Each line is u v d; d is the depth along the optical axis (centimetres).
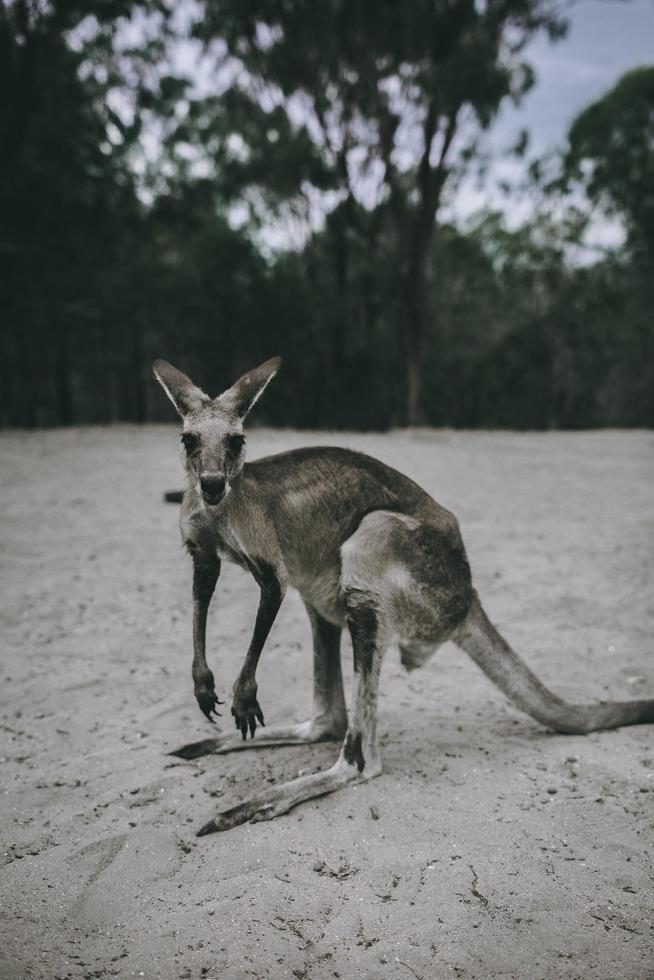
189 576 719
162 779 362
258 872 293
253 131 2683
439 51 2356
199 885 287
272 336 3078
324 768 372
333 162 2642
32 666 504
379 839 312
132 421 3816
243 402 321
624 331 3619
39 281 2555
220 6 2273
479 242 3534
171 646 545
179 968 247
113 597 654
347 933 262
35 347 2878
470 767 369
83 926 266
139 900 279
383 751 386
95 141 2561
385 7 2258
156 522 937
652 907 275
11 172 2338
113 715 433
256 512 329
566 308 3475
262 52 2414
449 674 502
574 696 465
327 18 2277
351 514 358
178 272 2989
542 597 664
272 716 441
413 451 1739
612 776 359
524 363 3609
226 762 379
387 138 2569
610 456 1720
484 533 907
